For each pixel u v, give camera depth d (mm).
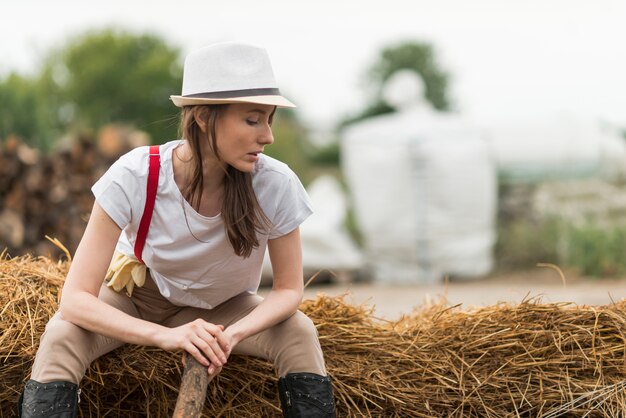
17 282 3596
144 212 3133
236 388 3574
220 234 3166
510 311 3746
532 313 3732
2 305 3488
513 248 11852
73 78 21875
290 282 3301
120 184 3105
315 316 3715
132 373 3434
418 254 11219
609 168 12555
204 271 3232
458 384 3674
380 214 11234
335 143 27469
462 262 11258
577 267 11250
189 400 2951
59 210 8180
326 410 3230
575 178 12617
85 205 8273
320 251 11039
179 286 3283
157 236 3172
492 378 3676
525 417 3703
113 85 21750
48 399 3023
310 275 11148
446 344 3721
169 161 3135
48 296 3562
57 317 3180
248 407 3572
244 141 3037
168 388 3529
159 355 3471
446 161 11086
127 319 3066
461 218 11211
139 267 3316
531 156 12742
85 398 3471
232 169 3117
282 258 3297
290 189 3230
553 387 3684
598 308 3756
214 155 3070
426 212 11172
